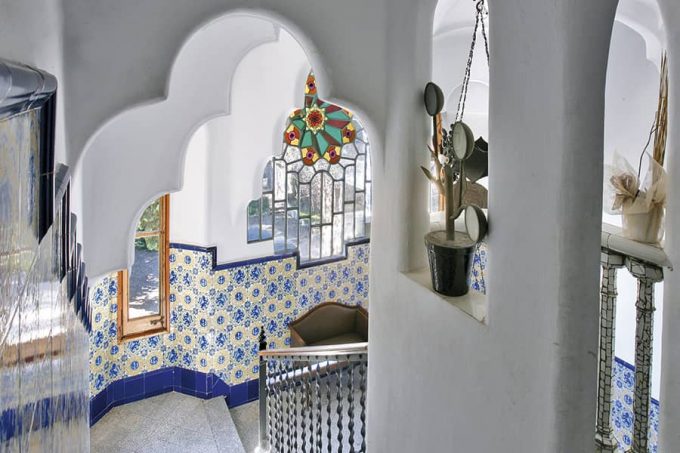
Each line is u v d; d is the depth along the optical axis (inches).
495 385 53.9
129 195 90.7
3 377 20.7
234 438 189.3
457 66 133.5
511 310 51.3
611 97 123.3
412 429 74.0
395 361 79.6
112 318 202.5
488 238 55.3
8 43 29.2
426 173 71.8
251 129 198.2
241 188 207.9
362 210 252.1
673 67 58.9
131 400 211.2
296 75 187.2
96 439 186.1
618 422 127.5
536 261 47.2
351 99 76.0
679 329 58.0
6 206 22.0
